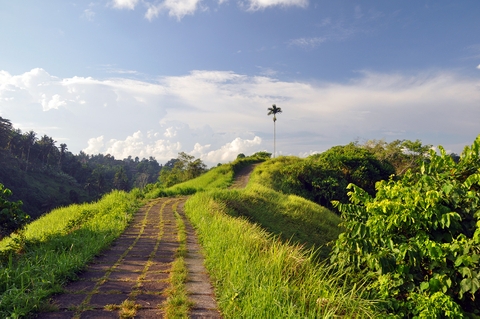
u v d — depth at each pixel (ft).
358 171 94.32
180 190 68.80
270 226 45.09
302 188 91.15
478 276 12.98
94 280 16.15
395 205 15.55
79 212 38.24
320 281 14.85
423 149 106.01
